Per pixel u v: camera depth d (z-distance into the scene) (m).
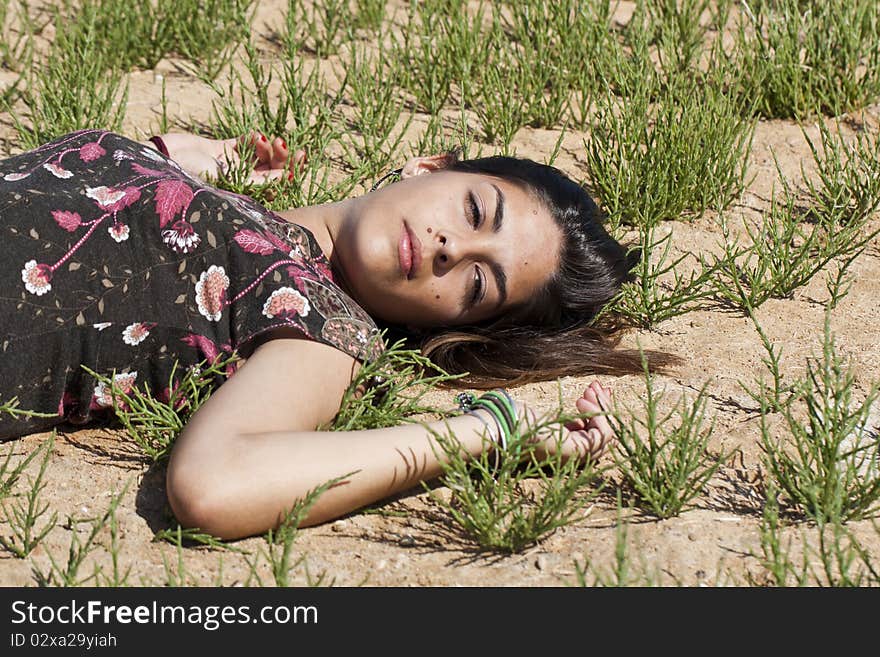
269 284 2.88
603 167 4.20
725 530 2.70
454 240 3.15
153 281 2.91
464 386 3.33
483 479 2.79
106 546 2.59
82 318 2.87
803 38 5.14
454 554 2.62
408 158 4.42
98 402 2.95
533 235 3.29
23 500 2.73
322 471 2.58
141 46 4.97
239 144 4.04
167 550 2.60
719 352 3.46
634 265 3.68
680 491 2.82
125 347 2.90
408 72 4.93
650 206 4.11
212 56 5.10
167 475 2.58
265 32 5.44
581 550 2.62
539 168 3.42
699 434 3.05
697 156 4.18
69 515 2.69
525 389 3.34
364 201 3.23
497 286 3.25
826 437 2.74
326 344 2.85
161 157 3.27
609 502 2.80
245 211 3.08
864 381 3.29
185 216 2.94
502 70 5.05
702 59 5.29
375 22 5.47
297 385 2.76
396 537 2.68
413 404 3.04
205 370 2.91
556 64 5.01
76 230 2.90
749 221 4.20
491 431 2.79
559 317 3.46
